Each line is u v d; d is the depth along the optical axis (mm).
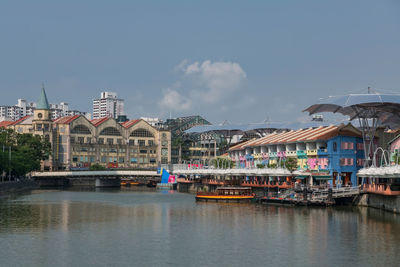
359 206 115750
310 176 131875
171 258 68250
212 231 86500
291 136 157000
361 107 126438
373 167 110438
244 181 154250
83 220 99625
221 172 159625
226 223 94312
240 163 185750
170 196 162250
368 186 112062
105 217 104000
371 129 130250
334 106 135125
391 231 83312
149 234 84250
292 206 118375
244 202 131875
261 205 123875
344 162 130750
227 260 67062
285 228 87875
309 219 96812
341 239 78000
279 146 156875
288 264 64875
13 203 133000
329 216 100125
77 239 80000
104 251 72062
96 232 86062
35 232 85812
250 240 78750
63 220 99562
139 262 66375
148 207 122875
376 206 110375
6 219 100438
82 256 69312
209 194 137000
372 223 90812
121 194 172500
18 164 184125
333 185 125562
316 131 148875
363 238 78375
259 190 145000
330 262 65438
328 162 131500
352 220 94438
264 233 84000
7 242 77500
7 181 183250
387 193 99375
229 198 133125
